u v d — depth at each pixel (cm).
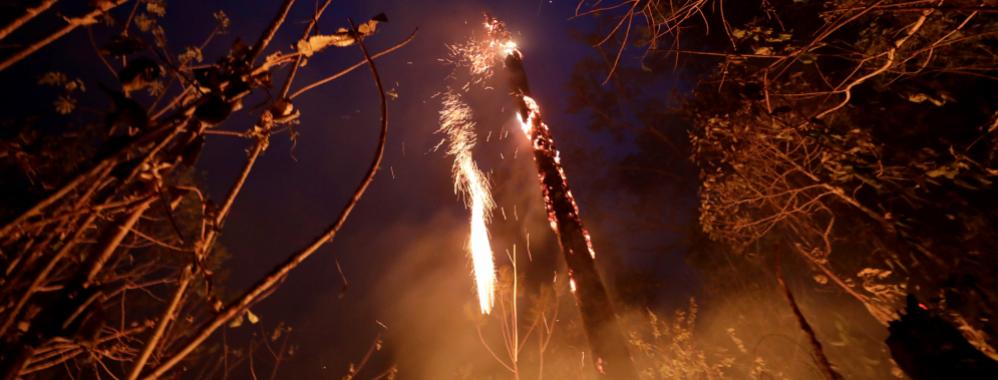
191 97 209
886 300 527
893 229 524
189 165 192
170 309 191
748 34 472
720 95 619
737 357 815
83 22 189
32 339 178
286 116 214
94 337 194
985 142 522
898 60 465
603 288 461
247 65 199
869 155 515
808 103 632
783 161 584
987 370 253
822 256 621
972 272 520
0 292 183
